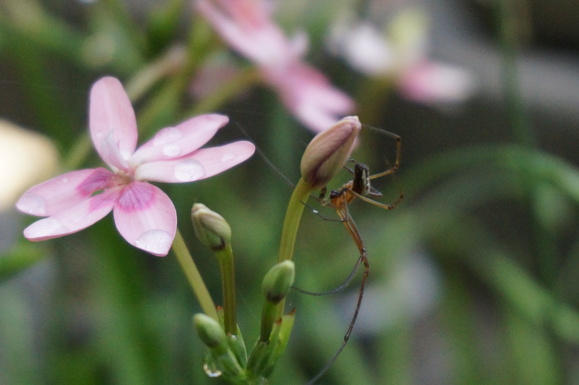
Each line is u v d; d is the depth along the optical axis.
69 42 0.34
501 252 0.62
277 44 0.32
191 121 0.26
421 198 0.64
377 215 0.50
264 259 0.36
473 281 0.64
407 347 0.41
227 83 0.33
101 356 0.36
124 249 0.33
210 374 0.26
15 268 0.29
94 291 0.39
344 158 0.26
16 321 0.35
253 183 0.56
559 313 0.34
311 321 0.36
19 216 0.37
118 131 0.26
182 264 0.27
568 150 0.63
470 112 0.65
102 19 0.34
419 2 0.67
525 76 0.65
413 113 0.68
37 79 0.33
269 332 0.26
